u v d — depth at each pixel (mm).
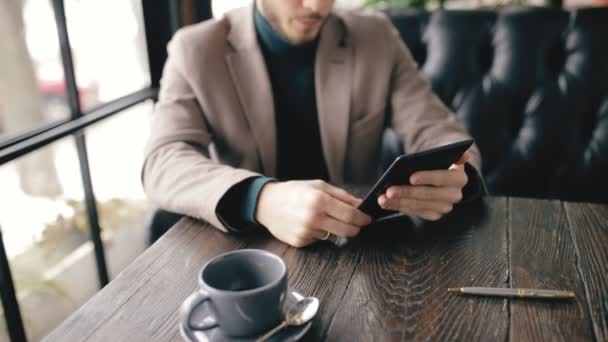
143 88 1663
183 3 1651
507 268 650
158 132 987
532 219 798
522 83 1375
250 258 535
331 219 709
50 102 2875
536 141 1385
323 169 1214
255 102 1089
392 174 700
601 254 687
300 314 525
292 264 665
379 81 1156
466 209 841
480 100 1400
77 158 1311
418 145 1106
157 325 534
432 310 559
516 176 1419
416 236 746
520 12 1391
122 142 1807
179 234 748
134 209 2176
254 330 494
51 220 1937
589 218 801
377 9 1509
